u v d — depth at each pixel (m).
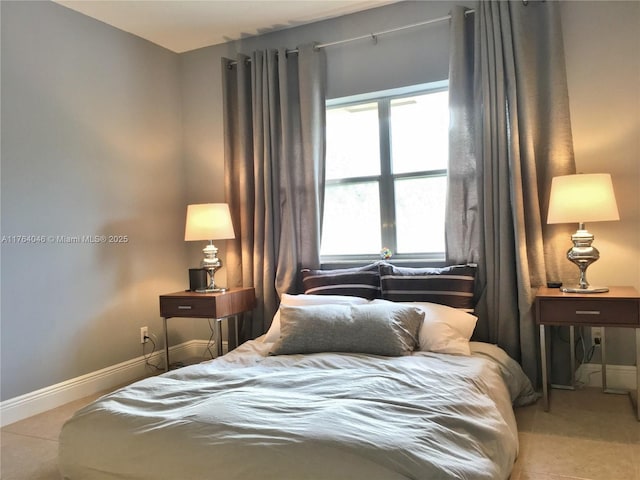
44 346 2.92
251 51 3.75
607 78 2.80
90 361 3.21
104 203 3.34
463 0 3.11
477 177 2.97
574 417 2.45
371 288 3.10
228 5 3.21
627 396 2.72
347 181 3.59
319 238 3.45
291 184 3.51
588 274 2.86
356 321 2.52
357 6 3.32
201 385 1.97
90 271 3.22
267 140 3.54
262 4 3.22
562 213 2.53
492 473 1.48
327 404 1.64
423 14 3.22
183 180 4.03
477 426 1.66
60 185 3.04
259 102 3.58
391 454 1.33
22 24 2.84
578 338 2.93
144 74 3.71
